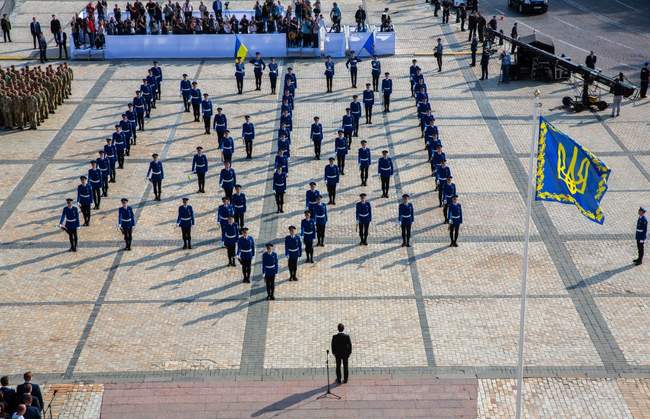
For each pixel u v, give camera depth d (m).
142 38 57.38
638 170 40.00
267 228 35.34
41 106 46.31
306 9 60.81
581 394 25.30
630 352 27.23
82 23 57.78
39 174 40.34
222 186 36.97
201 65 56.31
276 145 43.62
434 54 54.25
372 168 41.06
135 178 40.12
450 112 47.50
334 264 32.69
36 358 27.17
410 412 24.62
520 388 22.78
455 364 26.72
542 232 34.75
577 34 62.38
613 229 34.84
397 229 35.25
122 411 24.75
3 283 31.44
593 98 47.28
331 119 46.75
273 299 30.31
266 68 55.28
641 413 24.45
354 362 26.86
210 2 70.12
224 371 26.52
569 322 28.81
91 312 29.67
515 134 44.38
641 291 30.55
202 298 30.47
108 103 49.34
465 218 35.91
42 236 34.88
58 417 24.47
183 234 33.69
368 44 55.31
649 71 48.88
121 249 33.91
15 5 70.62
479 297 30.33
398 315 29.30
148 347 27.72
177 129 45.88
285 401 25.11
